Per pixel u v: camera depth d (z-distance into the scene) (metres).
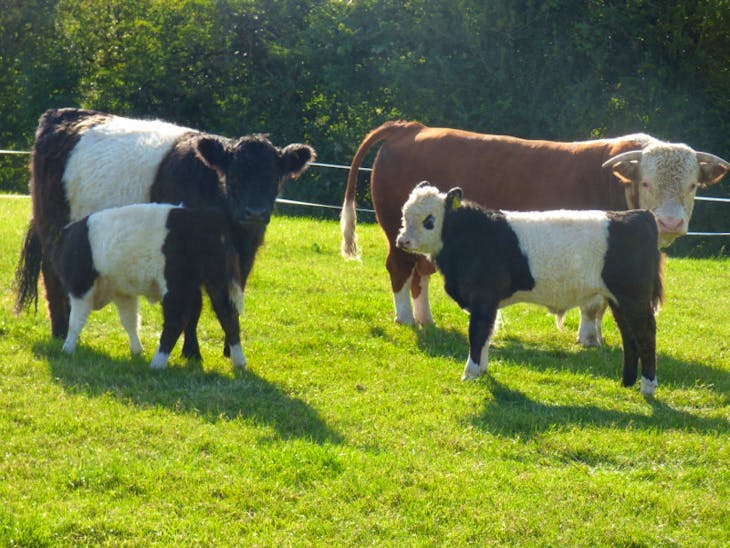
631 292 8.41
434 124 22.78
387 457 6.80
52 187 9.83
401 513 6.04
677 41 20.61
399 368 9.23
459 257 8.74
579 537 5.87
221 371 8.66
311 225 18.39
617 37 21.41
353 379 8.78
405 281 11.21
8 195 20.88
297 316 11.11
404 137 11.65
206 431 7.09
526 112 21.78
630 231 8.37
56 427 7.02
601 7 20.98
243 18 24.38
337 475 6.46
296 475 6.38
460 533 5.80
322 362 9.27
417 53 22.56
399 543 5.66
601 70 21.30
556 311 8.89
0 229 15.20
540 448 7.23
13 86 25.92
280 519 5.87
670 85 21.02
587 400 8.57
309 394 8.23
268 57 24.17
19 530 5.45
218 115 24.31
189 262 8.44
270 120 24.06
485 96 22.14
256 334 10.33
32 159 10.19
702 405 8.65
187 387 8.12
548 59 21.66
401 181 11.41
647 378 8.67
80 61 25.61
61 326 9.78
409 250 8.89
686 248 20.59
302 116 24.14
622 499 6.36
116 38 25.55
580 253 8.41
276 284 12.73
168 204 8.56
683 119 20.84
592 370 9.60
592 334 10.65
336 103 23.83
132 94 24.44
